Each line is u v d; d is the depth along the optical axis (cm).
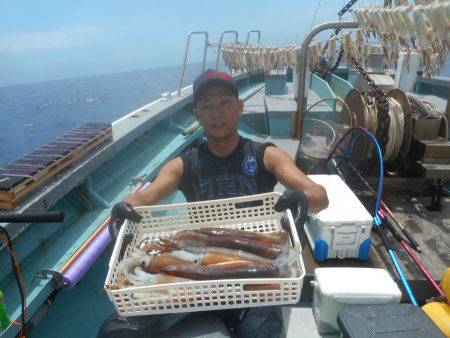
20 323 200
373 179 417
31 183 260
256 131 822
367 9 339
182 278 152
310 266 283
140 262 161
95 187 384
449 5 214
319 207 189
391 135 388
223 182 211
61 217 141
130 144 518
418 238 328
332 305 222
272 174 215
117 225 167
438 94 924
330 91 823
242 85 1234
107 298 298
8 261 243
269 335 176
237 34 856
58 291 255
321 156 536
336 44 480
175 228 195
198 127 665
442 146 373
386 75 806
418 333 164
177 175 217
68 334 253
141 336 154
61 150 320
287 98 816
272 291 130
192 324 158
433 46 254
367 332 166
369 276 229
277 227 193
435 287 258
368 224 271
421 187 409
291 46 644
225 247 173
